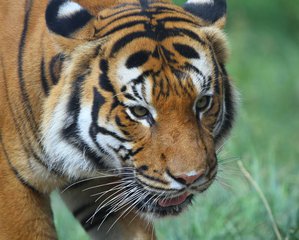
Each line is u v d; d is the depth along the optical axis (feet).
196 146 28.14
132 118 28.53
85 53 29.04
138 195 29.48
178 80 28.19
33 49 30.17
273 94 66.49
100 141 29.25
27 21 30.83
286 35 79.05
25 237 31.22
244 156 45.52
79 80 29.19
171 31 29.09
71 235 41.75
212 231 39.22
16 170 30.68
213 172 28.78
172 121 28.22
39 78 29.86
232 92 31.01
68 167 30.30
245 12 80.38
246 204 40.78
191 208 40.29
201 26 29.99
